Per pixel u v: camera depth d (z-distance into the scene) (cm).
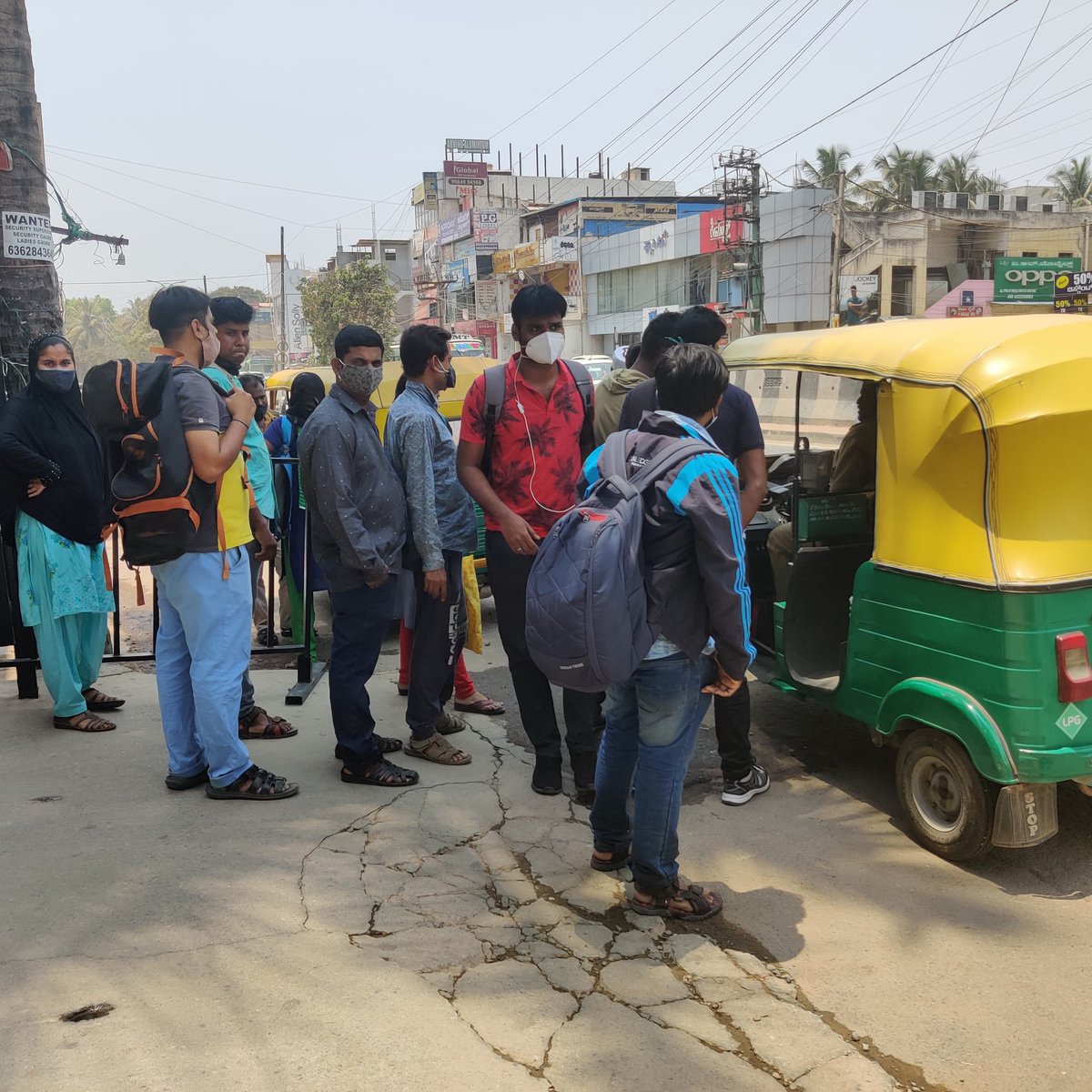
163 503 338
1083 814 375
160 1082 217
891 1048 241
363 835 345
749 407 371
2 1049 226
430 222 7344
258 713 445
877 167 5509
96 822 349
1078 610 307
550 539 273
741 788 387
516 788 393
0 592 480
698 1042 240
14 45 542
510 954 277
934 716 331
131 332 9494
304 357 7894
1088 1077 232
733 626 269
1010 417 308
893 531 347
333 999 249
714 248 3812
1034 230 3822
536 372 387
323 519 363
